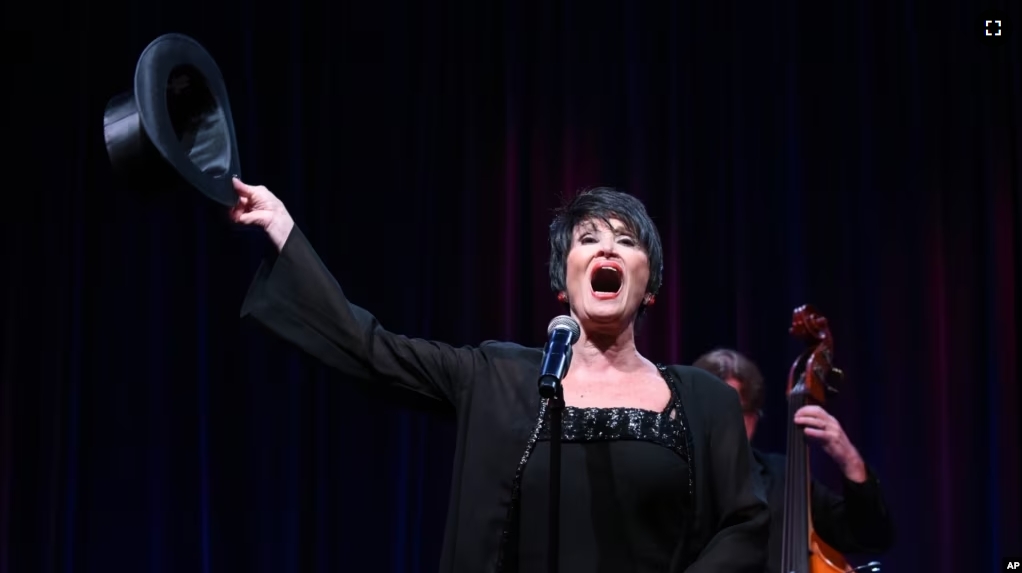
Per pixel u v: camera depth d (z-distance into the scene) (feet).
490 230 26.50
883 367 26.32
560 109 26.91
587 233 10.99
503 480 10.28
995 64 26.89
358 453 25.77
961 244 26.55
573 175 26.58
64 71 26.45
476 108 26.81
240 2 26.55
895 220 26.76
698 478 10.40
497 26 27.17
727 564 10.07
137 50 26.45
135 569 25.40
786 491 15.88
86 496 25.55
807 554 15.38
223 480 25.55
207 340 25.88
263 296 10.59
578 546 9.91
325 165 26.53
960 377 26.16
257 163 26.20
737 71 27.17
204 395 25.66
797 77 27.12
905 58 27.12
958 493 25.77
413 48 27.07
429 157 26.71
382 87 26.81
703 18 27.35
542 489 10.12
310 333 10.57
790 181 26.73
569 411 10.34
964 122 26.86
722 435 10.79
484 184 26.63
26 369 25.77
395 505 25.53
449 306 26.37
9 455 25.36
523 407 10.55
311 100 26.81
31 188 26.23
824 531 17.31
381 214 26.45
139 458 25.68
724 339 26.53
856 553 17.42
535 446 10.28
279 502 25.53
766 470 17.21
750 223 26.76
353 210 26.45
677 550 10.17
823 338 16.81
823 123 27.07
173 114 10.40
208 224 26.27
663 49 27.22
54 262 26.04
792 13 27.22
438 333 26.25
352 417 25.89
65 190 26.27
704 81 27.20
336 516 25.63
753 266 26.63
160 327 26.03
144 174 9.46
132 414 25.80
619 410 10.35
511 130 26.55
